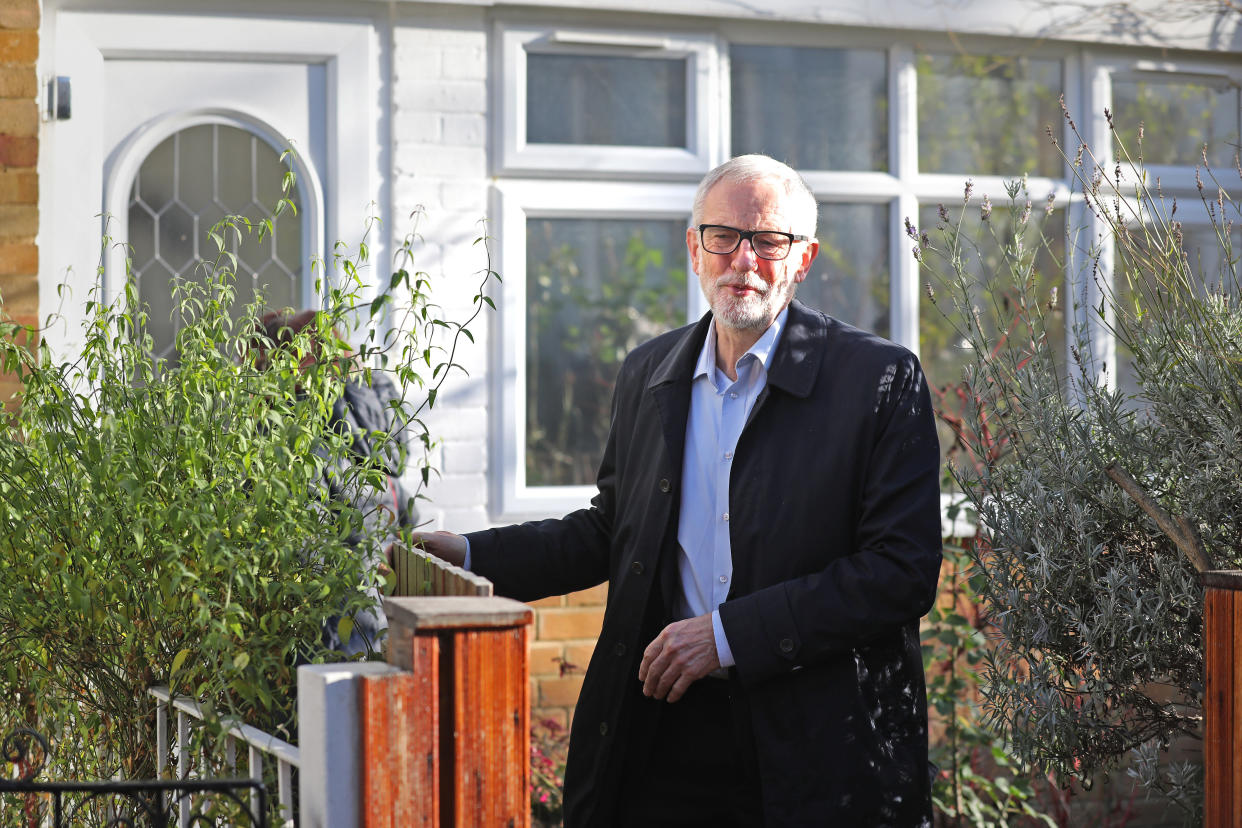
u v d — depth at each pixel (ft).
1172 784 7.24
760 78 12.85
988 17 13.08
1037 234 13.30
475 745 5.07
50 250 11.10
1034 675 7.30
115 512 5.99
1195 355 7.07
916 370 6.90
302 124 11.76
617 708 7.15
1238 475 6.85
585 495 12.44
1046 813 11.89
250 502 6.07
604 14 12.30
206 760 6.03
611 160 12.40
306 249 11.76
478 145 12.14
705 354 7.35
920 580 6.46
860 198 13.01
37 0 10.71
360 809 4.95
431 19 11.99
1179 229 7.68
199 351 6.47
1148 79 13.84
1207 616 6.02
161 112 11.44
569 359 12.53
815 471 6.77
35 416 6.64
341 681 4.95
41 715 6.78
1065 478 7.23
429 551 7.44
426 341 11.92
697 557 7.15
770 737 6.56
